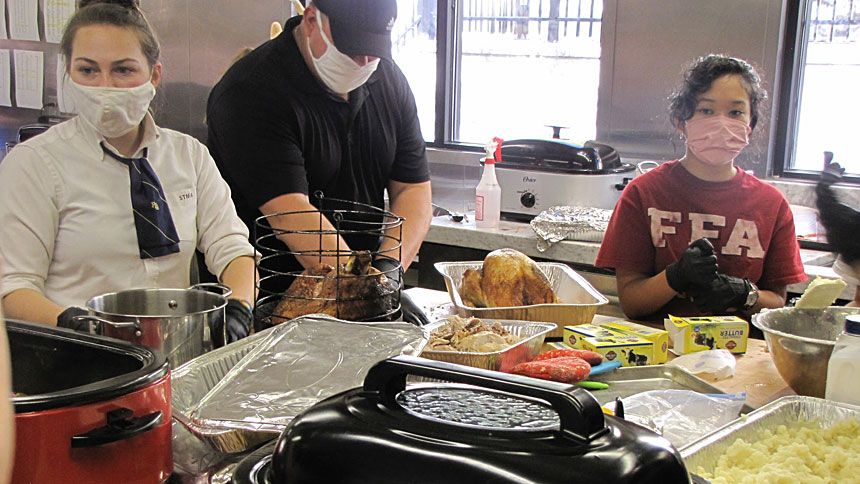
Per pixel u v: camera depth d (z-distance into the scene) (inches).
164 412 33.3
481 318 64.7
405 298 62.6
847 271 73.0
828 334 57.8
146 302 53.5
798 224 120.2
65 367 37.0
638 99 136.6
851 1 117.6
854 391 45.1
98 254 69.6
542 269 76.1
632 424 23.7
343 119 85.0
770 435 41.8
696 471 37.6
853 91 120.7
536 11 146.8
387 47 76.3
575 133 148.1
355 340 44.4
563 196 120.3
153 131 72.4
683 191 85.3
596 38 141.6
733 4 124.4
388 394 24.5
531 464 20.7
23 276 65.5
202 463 36.4
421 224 93.4
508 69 152.6
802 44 123.2
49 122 124.7
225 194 78.2
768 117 124.9
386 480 21.7
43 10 122.1
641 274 85.4
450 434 22.1
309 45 78.9
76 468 29.8
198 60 130.0
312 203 87.2
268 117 79.4
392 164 94.5
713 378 55.9
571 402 21.5
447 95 157.9
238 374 39.5
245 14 135.2
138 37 66.7
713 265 72.7
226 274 73.1
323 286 54.8
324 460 22.8
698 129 81.8
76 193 68.3
